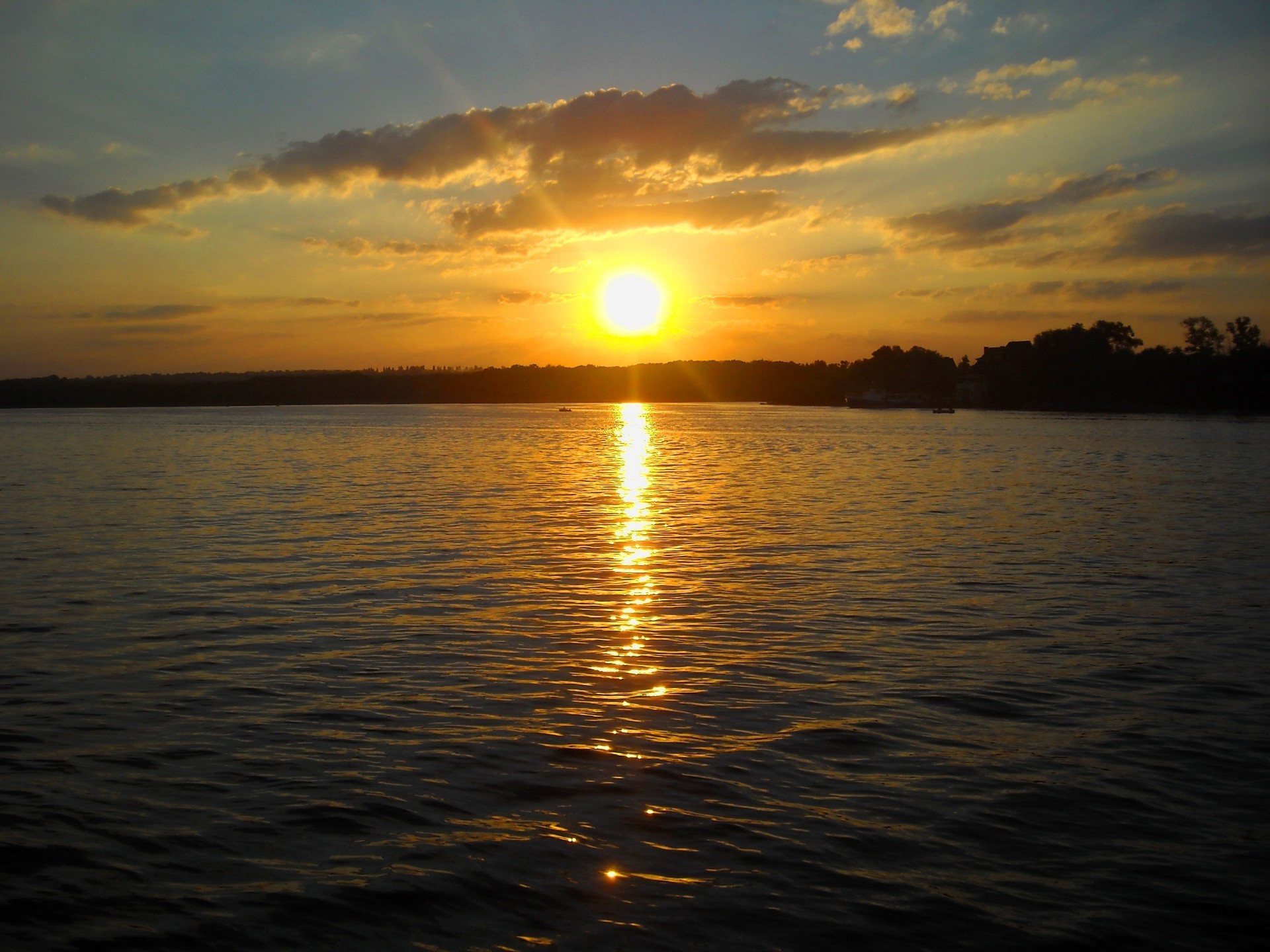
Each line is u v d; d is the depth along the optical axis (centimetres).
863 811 1104
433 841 1029
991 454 7712
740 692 1521
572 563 2639
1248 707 1474
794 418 19012
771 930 871
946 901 920
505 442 9894
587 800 1127
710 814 1093
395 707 1443
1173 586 2366
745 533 3250
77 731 1347
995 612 2077
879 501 4275
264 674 1609
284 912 898
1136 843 1037
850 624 1967
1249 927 883
